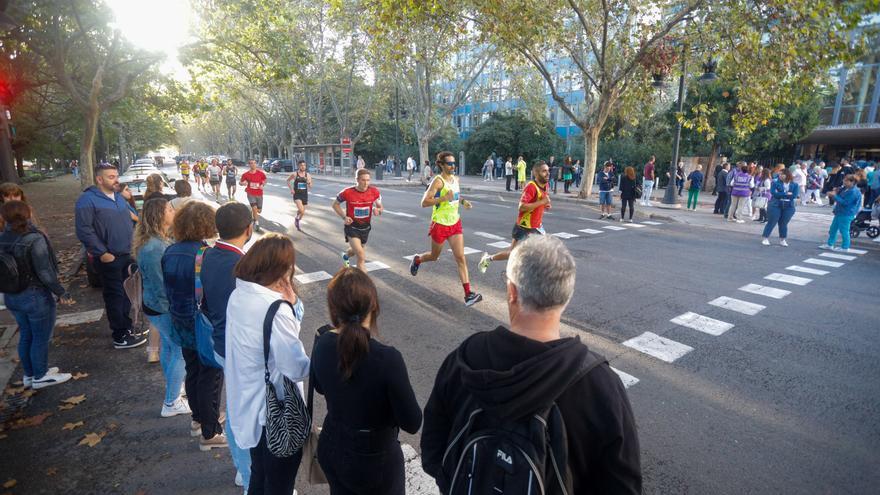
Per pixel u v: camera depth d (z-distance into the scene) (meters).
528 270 1.39
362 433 2.07
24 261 4.09
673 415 4.00
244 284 2.33
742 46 13.42
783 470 3.32
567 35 17.69
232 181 19.70
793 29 12.27
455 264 8.97
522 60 18.92
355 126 47.97
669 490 3.13
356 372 2.00
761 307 6.64
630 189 14.32
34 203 20.55
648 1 15.82
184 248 3.25
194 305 3.27
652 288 7.50
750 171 14.68
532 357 1.26
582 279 7.97
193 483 3.21
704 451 3.53
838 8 10.96
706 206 18.81
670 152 27.30
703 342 5.45
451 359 1.56
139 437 3.71
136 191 12.01
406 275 8.18
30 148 31.89
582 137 34.84
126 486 3.18
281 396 2.33
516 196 23.06
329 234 11.92
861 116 27.08
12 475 3.28
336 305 2.02
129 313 5.34
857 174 14.22
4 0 5.26
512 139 37.72
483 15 16.05
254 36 15.05
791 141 24.48
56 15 12.17
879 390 4.42
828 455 3.49
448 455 1.43
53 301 4.41
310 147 41.78
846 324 6.05
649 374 4.70
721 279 8.05
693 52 16.86
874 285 7.79
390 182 31.64
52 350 5.24
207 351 2.90
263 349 2.28
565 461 1.21
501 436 1.26
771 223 10.98
